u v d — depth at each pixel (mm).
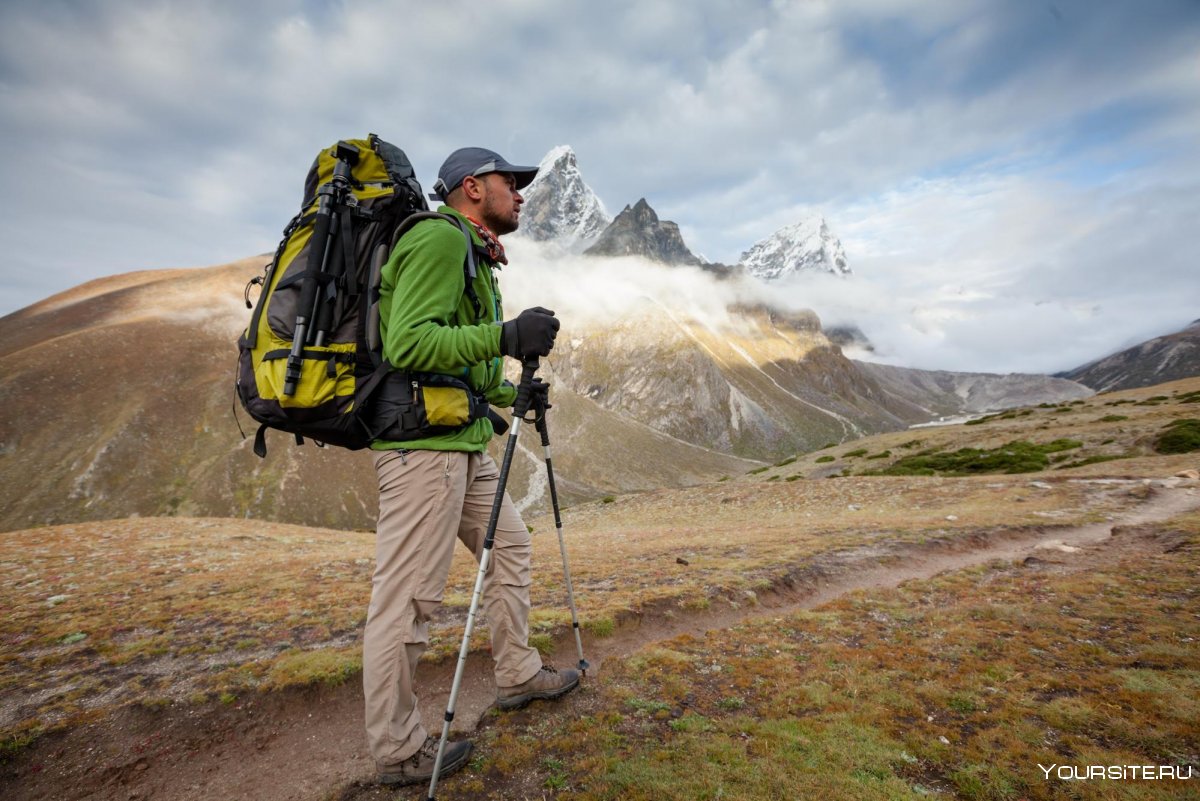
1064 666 4871
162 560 12258
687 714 4215
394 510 3162
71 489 152875
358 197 3078
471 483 3623
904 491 27453
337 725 4457
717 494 36156
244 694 4754
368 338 2961
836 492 29625
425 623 3377
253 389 2971
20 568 11141
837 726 3912
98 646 5938
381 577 3207
